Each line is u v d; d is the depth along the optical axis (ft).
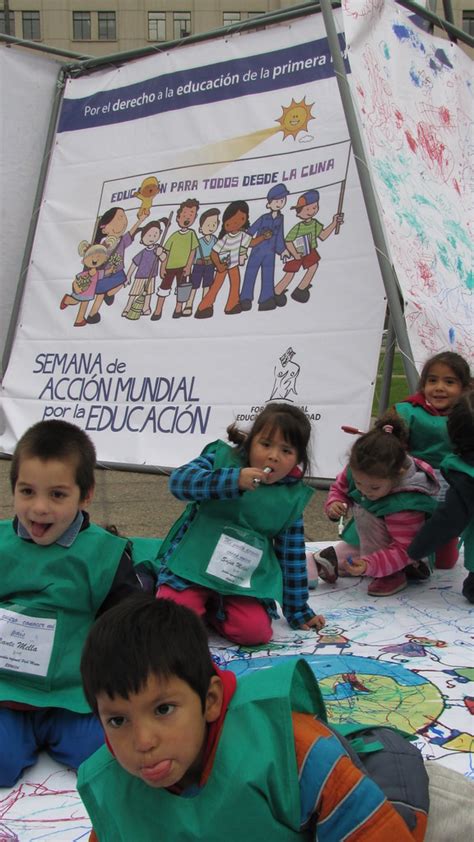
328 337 15.33
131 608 3.82
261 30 17.39
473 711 6.91
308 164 16.37
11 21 102.12
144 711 3.59
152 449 16.69
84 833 5.38
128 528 15.61
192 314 17.13
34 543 6.39
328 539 15.20
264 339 16.03
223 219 17.21
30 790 5.93
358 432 11.14
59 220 19.52
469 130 16.48
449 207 14.65
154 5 101.86
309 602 10.03
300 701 4.20
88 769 4.20
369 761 4.42
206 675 3.79
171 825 3.90
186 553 8.58
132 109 19.02
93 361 18.15
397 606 9.82
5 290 20.21
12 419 18.78
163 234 17.98
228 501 8.49
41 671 6.19
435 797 4.59
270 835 3.86
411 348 12.13
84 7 101.55
